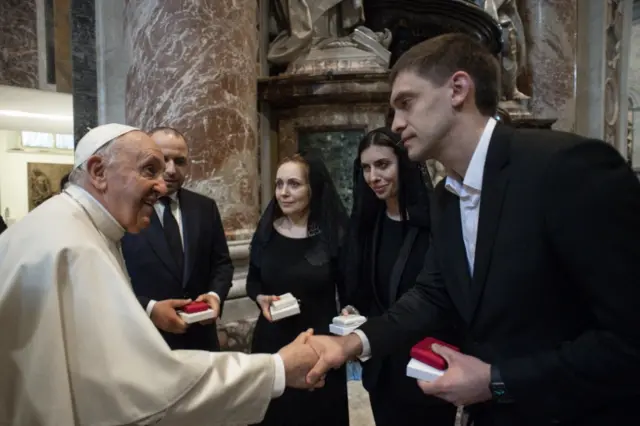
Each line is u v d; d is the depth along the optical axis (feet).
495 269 4.07
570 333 3.99
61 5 25.58
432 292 5.51
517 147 4.15
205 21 12.55
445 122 4.31
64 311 4.22
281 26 17.43
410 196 6.79
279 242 8.16
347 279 7.52
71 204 4.87
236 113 13.07
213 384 4.55
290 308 7.37
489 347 4.25
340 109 15.84
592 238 3.54
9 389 4.09
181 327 7.09
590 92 28.91
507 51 25.23
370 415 10.91
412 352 4.57
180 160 8.31
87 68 15.75
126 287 4.52
